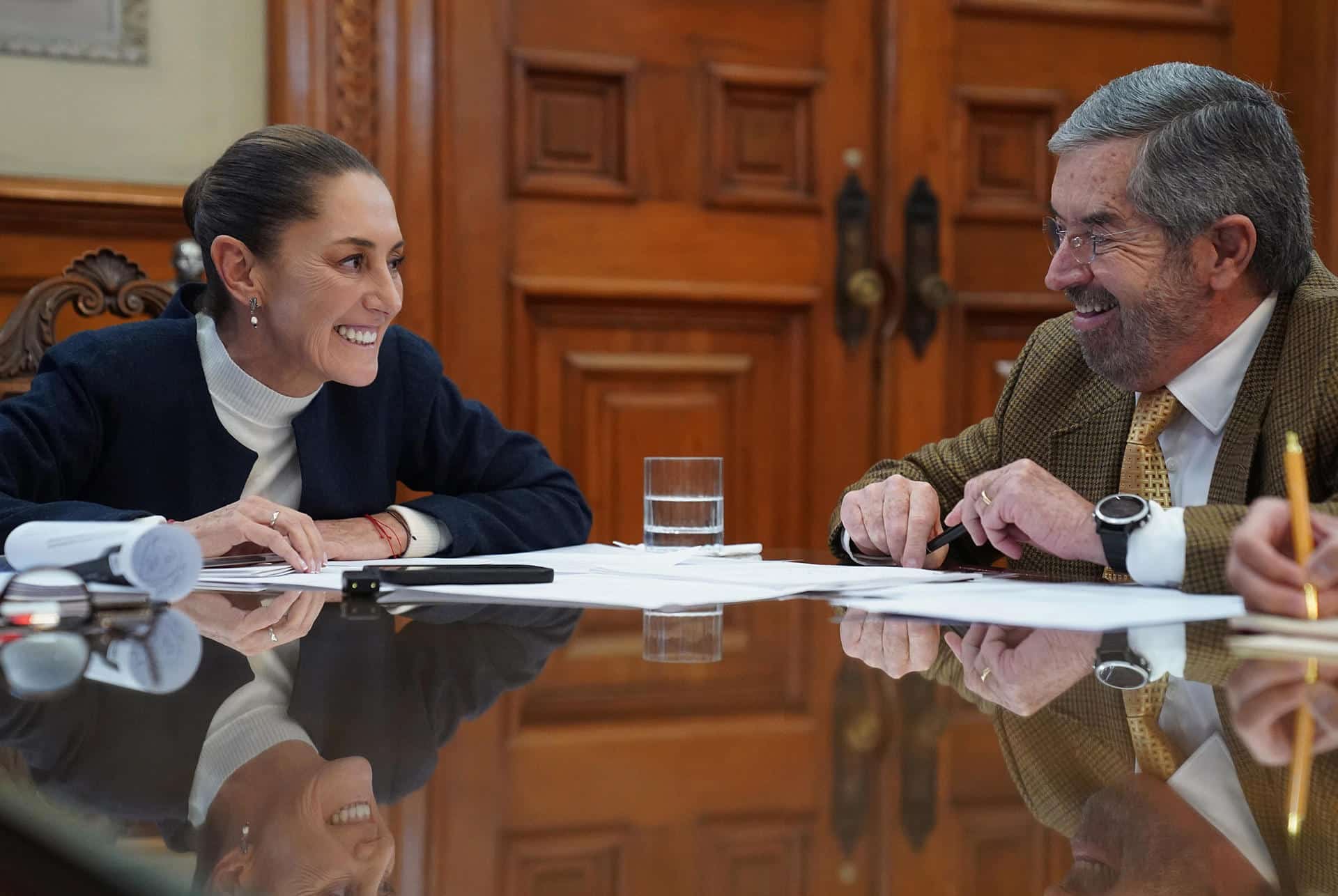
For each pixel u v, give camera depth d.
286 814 0.33
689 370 2.84
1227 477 1.20
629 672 0.60
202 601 0.88
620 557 1.27
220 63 2.46
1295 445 0.77
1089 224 1.28
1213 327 1.27
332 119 2.50
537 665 0.62
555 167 2.75
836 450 2.92
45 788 0.35
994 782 0.37
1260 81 3.09
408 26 2.54
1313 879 0.27
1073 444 1.44
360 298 1.42
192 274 1.70
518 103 2.70
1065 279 1.31
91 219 2.35
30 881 0.30
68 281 1.70
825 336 2.91
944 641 0.70
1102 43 3.03
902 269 2.94
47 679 0.55
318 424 1.50
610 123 2.78
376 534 1.36
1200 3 3.07
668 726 0.47
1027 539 1.13
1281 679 0.56
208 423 1.45
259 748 0.41
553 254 2.74
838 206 2.91
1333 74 2.97
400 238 1.46
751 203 2.85
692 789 0.37
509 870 0.28
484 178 2.68
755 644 0.70
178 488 1.45
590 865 0.29
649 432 2.82
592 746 0.43
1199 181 1.22
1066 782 0.37
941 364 2.96
